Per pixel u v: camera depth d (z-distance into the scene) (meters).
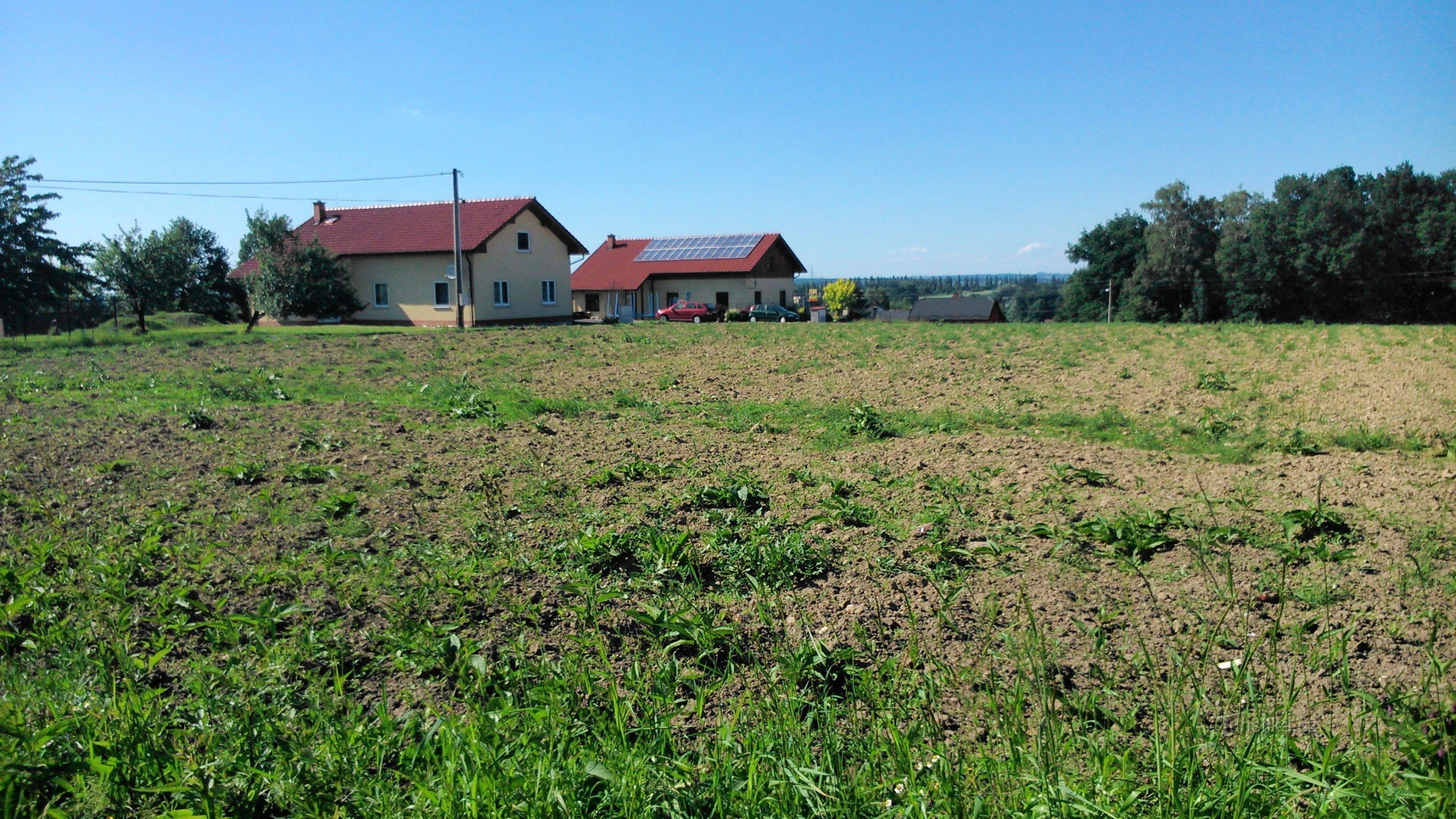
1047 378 14.30
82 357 19.09
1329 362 15.37
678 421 10.92
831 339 22.30
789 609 4.83
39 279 28.41
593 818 2.98
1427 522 5.96
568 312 46.22
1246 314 60.31
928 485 7.28
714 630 4.26
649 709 3.64
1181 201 62.97
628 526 6.11
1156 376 14.12
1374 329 22.42
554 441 9.38
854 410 10.62
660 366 17.12
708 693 3.88
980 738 3.52
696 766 3.32
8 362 17.84
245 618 4.32
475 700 3.77
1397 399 11.19
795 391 13.53
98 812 3.02
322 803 3.07
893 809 3.00
